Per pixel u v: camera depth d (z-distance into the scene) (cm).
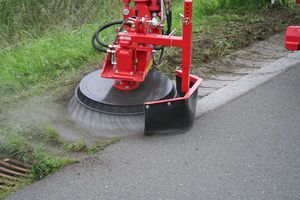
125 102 408
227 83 498
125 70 409
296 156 366
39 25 748
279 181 337
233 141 387
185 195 324
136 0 422
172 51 575
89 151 375
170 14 436
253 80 502
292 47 468
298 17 705
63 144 384
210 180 339
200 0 750
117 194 326
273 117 423
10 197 324
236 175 344
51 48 594
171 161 361
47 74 539
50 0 815
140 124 402
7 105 457
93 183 337
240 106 443
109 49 411
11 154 377
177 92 446
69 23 741
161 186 334
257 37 632
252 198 320
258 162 359
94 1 819
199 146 380
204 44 597
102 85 434
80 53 575
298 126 409
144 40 396
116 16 753
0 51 632
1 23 784
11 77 519
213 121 417
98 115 408
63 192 329
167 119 387
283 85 486
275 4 738
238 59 568
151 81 438
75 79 514
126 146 381
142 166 356
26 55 582
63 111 443
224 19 696
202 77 517
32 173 345
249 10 734
